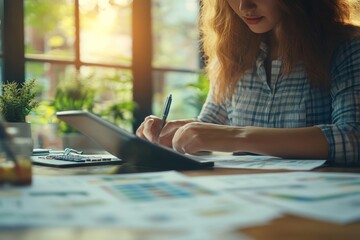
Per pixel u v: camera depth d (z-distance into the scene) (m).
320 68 1.32
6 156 0.63
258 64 1.48
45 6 3.73
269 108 1.45
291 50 1.35
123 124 2.89
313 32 1.33
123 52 3.24
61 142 2.16
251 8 1.33
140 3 3.03
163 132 1.31
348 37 1.30
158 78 3.38
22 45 2.44
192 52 3.85
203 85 3.11
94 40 3.12
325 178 0.71
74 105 2.49
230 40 1.52
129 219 0.44
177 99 3.51
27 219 0.45
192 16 3.97
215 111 1.61
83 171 0.88
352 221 0.46
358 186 0.64
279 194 0.57
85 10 2.93
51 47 3.76
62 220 0.44
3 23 2.37
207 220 0.44
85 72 2.81
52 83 2.73
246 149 1.04
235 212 0.47
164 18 4.32
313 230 0.43
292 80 1.41
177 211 0.48
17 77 2.43
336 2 1.36
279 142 1.04
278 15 1.35
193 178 0.71
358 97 1.17
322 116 1.37
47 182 0.66
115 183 0.65
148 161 0.95
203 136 1.06
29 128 1.15
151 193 0.57
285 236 0.41
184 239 0.38
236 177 0.72
